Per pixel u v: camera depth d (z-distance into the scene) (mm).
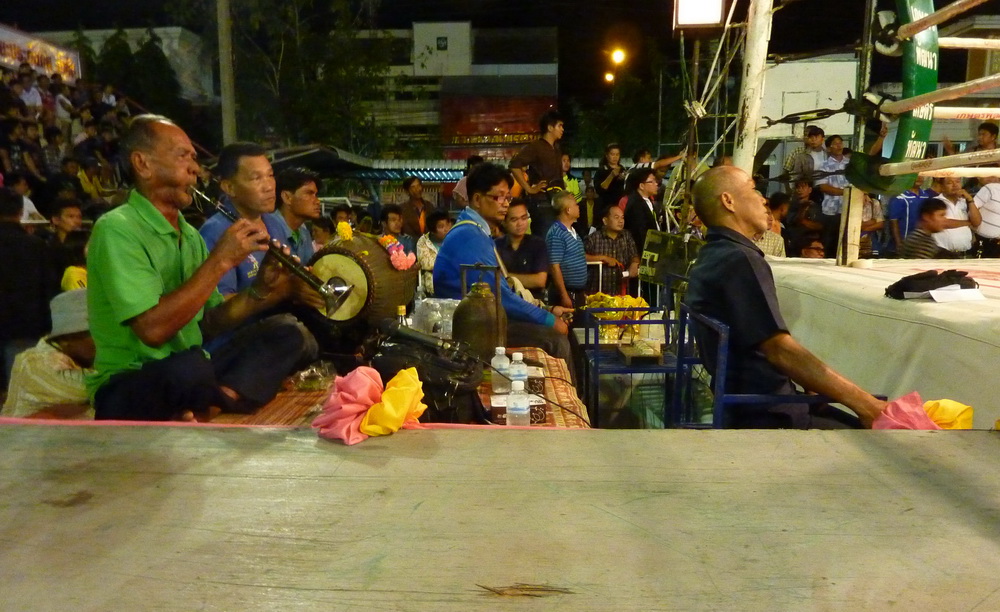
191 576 1017
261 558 1065
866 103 3795
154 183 2299
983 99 9523
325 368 2662
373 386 1620
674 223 6273
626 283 6562
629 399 4148
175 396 2117
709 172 2637
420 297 4844
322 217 7188
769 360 2324
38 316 4523
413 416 1678
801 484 1327
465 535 1134
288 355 2367
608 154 7934
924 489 1305
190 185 2354
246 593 975
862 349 2793
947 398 2256
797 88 9273
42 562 1054
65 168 8039
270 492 1295
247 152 2918
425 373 2193
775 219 6090
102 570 1032
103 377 2271
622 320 3877
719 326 2215
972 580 1000
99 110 10016
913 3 3469
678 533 1140
